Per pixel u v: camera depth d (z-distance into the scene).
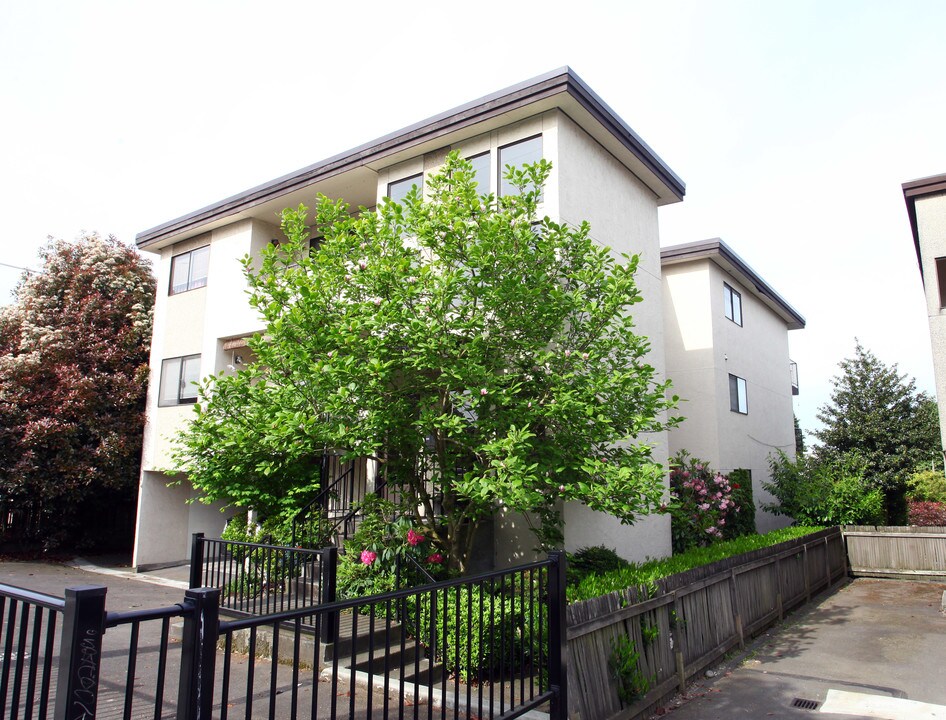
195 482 10.18
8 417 15.27
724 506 13.87
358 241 8.32
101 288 17.47
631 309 11.91
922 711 6.39
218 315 14.98
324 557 6.88
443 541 8.81
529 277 8.02
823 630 9.97
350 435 7.38
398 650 7.24
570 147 10.56
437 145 11.59
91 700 2.16
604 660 5.73
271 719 2.71
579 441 7.90
